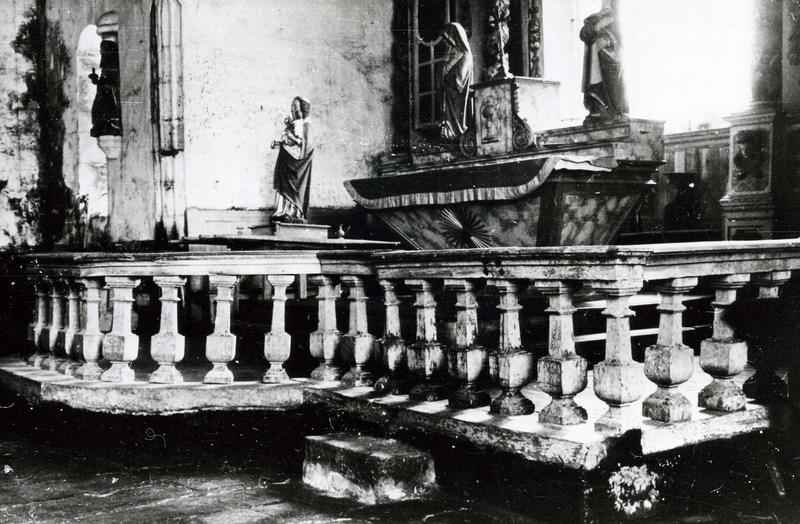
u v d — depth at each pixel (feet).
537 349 22.12
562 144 33.50
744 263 17.29
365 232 43.37
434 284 19.47
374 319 26.37
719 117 39.29
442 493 17.47
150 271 22.66
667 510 15.74
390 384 20.30
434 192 30.32
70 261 23.88
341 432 19.75
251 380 23.11
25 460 21.85
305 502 17.61
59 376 24.61
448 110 37.11
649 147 33.27
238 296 34.68
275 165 39.50
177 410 22.12
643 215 36.91
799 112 33.01
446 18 42.50
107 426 22.61
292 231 36.55
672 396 16.12
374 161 43.60
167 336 22.68
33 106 48.83
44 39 48.57
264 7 40.06
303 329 29.99
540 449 15.55
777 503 16.89
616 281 15.11
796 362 17.69
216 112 38.78
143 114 39.24
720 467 16.56
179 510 17.33
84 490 19.04
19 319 42.93
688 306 26.37
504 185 27.81
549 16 41.70
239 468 20.85
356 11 42.98
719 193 37.60
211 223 38.65
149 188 38.93
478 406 18.19
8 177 48.44
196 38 38.19
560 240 28.09
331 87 42.24
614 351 15.44
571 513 15.07
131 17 40.01
